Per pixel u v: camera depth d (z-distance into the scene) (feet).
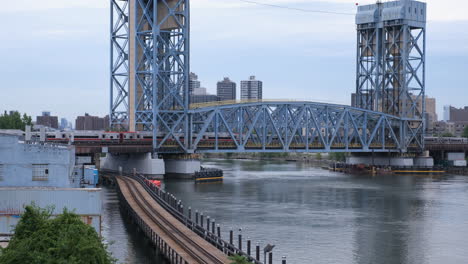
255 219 344.08
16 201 200.34
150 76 600.80
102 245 157.07
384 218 353.92
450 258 257.75
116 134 568.00
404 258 257.14
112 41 606.96
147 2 606.96
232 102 627.05
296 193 479.00
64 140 529.86
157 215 298.76
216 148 620.49
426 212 378.53
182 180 584.40
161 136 597.11
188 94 602.44
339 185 552.41
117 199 418.72
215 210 376.68
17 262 142.31
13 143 218.59
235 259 156.97
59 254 142.61
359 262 249.14
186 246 223.51
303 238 293.23
